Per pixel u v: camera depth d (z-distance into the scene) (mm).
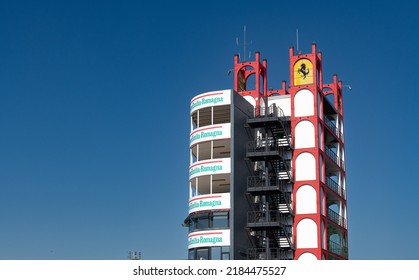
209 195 80062
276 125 84938
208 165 81562
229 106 83125
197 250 79000
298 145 87000
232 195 78875
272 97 92375
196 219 80438
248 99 91500
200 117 86625
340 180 99688
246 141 84562
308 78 89125
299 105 88500
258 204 84875
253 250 80375
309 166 86000
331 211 91438
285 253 83188
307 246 83188
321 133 89125
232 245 77125
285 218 84562
